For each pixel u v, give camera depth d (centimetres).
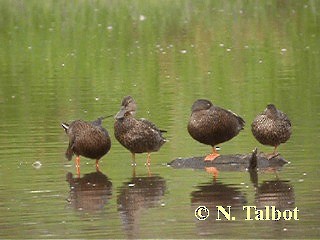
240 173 1552
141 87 2488
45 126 1959
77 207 1365
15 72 2852
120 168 1600
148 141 1612
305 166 1570
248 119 1978
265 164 1588
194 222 1283
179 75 2673
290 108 2103
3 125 1981
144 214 1324
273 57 2952
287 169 1558
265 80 2544
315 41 3256
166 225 1275
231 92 2359
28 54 3200
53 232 1252
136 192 1440
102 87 2512
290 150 1680
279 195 1402
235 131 1652
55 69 2881
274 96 2281
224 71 2722
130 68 2844
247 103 2194
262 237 1219
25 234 1247
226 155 1606
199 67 2808
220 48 3162
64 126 1645
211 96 2306
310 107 2105
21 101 2319
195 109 1633
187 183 1491
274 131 1600
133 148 1620
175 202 1383
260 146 1714
